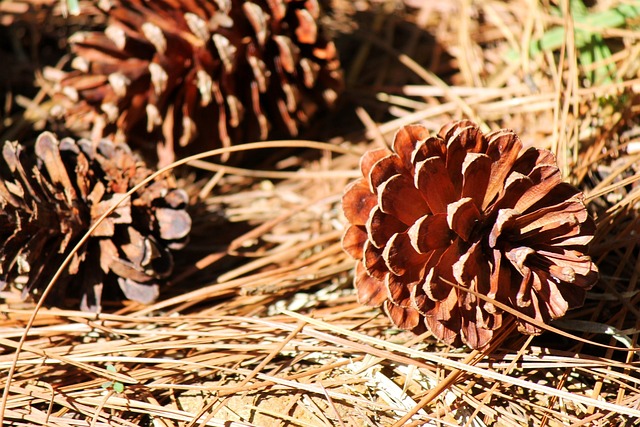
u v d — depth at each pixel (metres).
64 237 0.61
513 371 0.59
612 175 0.62
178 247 0.62
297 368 0.60
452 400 0.58
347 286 0.63
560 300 0.57
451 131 0.58
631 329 0.59
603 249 0.61
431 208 0.58
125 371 0.59
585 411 0.58
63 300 0.61
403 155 0.59
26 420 0.58
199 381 0.60
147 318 0.60
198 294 0.61
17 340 0.61
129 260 0.61
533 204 0.58
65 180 0.61
